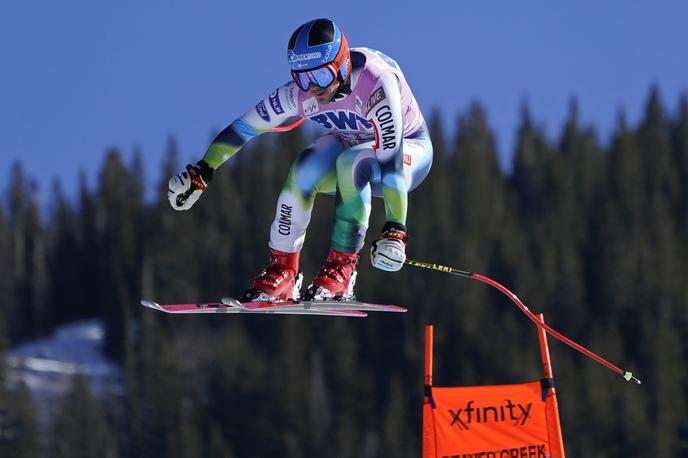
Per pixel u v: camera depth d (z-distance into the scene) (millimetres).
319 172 20750
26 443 188375
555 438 21891
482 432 22078
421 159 21031
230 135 21156
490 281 21922
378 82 19578
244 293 21031
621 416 191000
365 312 20516
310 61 19266
